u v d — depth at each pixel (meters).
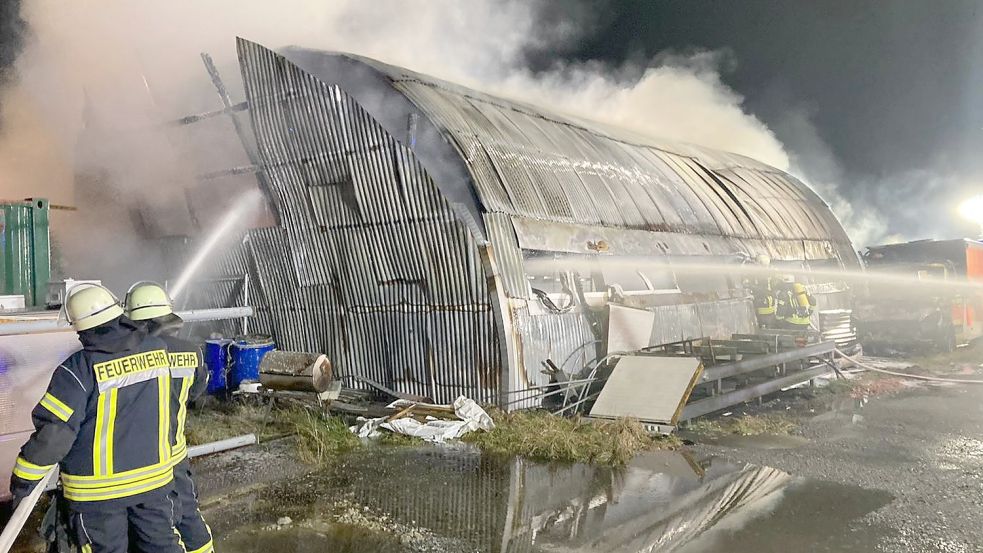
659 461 5.95
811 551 4.05
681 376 7.11
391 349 8.05
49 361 4.61
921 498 5.01
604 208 9.57
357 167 8.01
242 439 6.13
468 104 9.55
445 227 7.50
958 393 9.54
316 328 8.68
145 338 3.06
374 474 5.52
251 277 9.19
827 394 9.43
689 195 12.09
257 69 8.54
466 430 6.72
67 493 2.85
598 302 8.85
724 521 4.52
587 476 5.51
